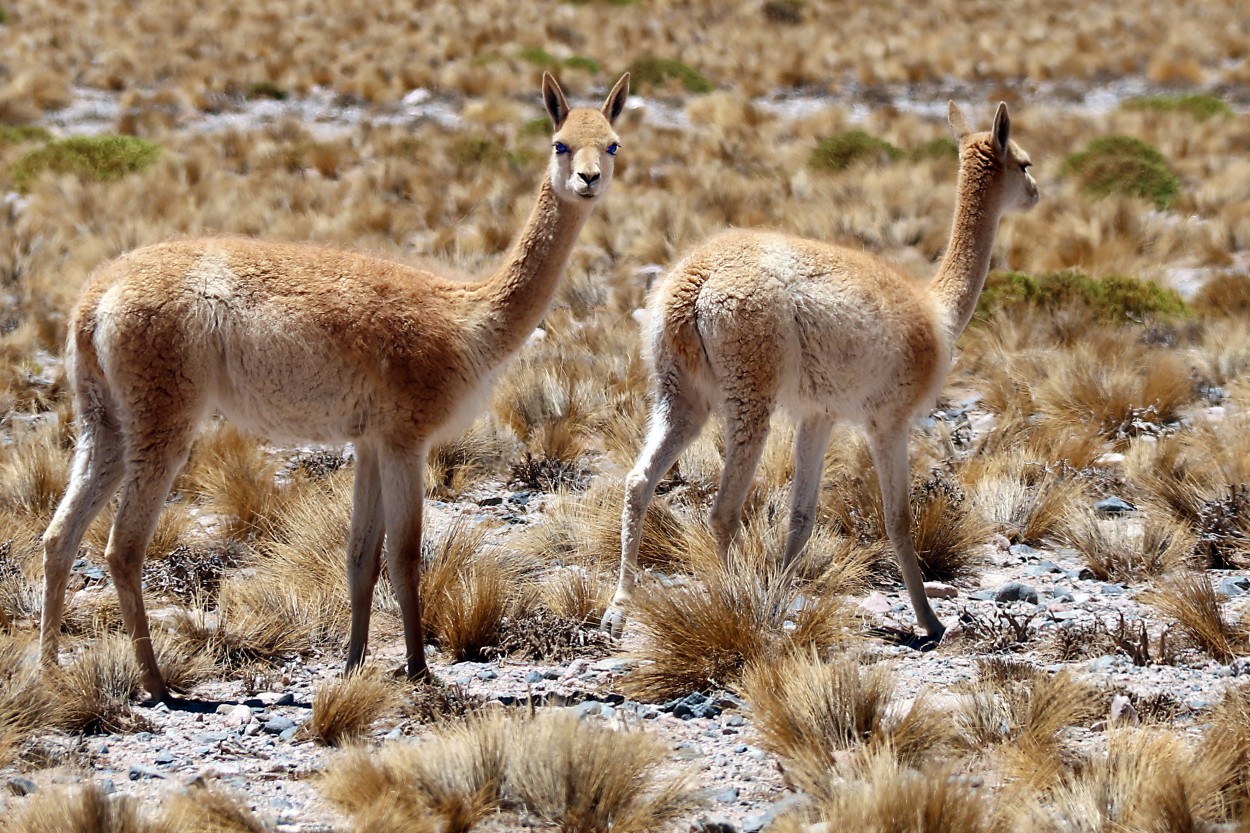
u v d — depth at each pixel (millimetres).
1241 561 18688
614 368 30094
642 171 57156
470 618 15555
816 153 59438
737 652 14148
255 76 76062
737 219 47312
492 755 11055
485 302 14336
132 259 13578
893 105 77750
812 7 106812
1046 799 10828
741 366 15984
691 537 18438
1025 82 84125
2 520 19391
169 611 16625
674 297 16438
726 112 70812
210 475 21766
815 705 12102
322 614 16250
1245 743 11227
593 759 10781
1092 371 27891
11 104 66688
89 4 96500
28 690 12727
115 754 12125
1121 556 18688
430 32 94188
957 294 17641
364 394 13633
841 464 22438
